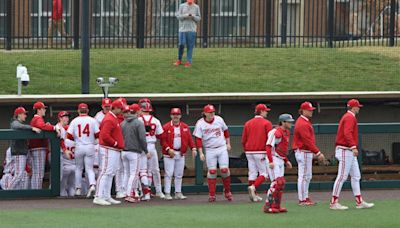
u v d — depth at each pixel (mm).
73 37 75188
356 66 73938
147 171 53844
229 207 50594
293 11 81062
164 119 64125
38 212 48312
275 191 47938
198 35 79438
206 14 77000
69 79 69250
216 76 70750
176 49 76625
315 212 48312
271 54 75875
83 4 59906
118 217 46406
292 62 74188
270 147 48750
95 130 54094
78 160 54188
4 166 55500
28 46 76125
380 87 70375
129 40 77938
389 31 79000
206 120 53312
